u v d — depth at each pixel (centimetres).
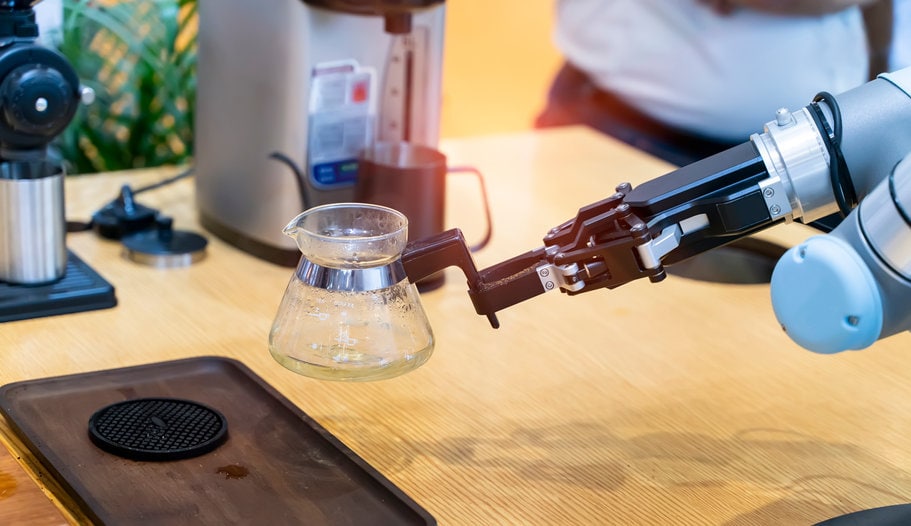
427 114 196
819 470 158
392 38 190
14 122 168
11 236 175
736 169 142
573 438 161
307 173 189
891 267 134
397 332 143
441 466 155
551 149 242
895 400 172
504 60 442
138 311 179
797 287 137
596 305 189
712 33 279
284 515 146
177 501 146
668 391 171
